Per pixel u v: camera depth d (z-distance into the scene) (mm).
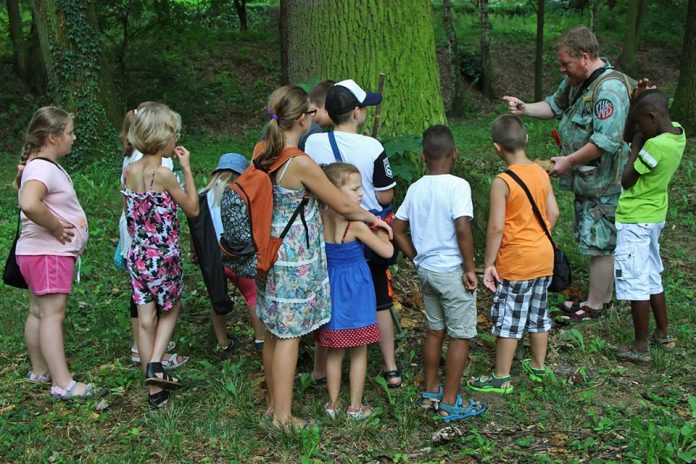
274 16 25625
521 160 4176
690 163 9797
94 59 12422
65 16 12086
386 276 4184
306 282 3619
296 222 3596
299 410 4012
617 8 28578
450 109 20406
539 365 4324
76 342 5020
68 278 4168
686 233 7289
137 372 4461
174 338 5027
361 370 3857
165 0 16781
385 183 4117
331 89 4102
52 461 3617
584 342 4824
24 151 4055
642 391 4129
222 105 18109
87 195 9328
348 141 4059
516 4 30922
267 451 3635
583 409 3959
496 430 3791
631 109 4520
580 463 3387
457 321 3812
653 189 4434
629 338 4789
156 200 3963
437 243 3799
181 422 3895
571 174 5379
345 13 6188
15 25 17312
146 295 4059
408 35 6254
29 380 4469
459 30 26234
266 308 3682
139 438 3785
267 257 3555
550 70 24125
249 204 3514
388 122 6250
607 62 5230
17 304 5688
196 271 6301
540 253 4086
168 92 17312
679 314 5172
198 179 10680
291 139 3611
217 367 4543
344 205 3596
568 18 28703
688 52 13742
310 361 4602
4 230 7789
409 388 4199
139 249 4016
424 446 3650
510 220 4113
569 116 5375
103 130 12492
